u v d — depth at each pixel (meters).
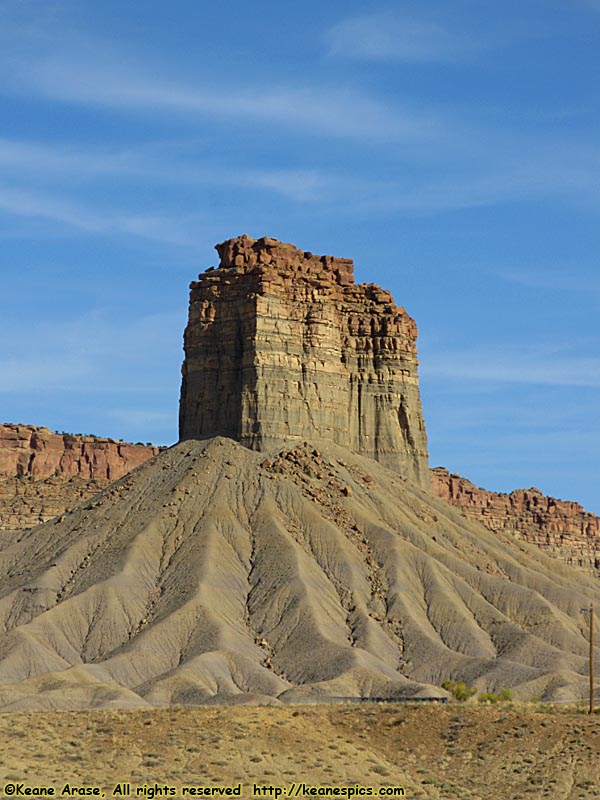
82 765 172.38
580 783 178.50
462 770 184.50
